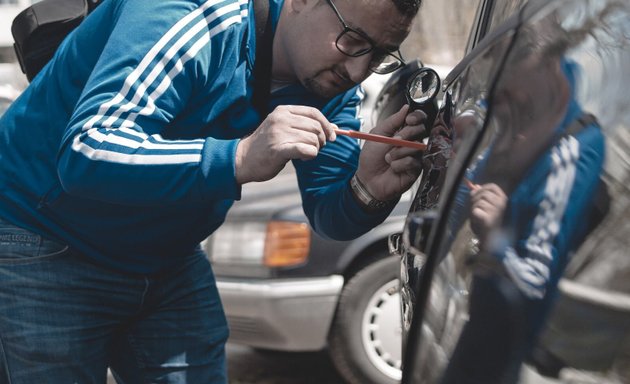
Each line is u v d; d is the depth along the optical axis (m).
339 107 2.29
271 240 4.06
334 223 2.26
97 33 2.01
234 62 1.95
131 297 2.18
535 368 1.06
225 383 2.38
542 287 1.07
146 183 1.78
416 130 1.98
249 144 1.79
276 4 2.03
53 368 2.08
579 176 1.07
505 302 1.09
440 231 1.19
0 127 2.14
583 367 1.04
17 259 2.07
